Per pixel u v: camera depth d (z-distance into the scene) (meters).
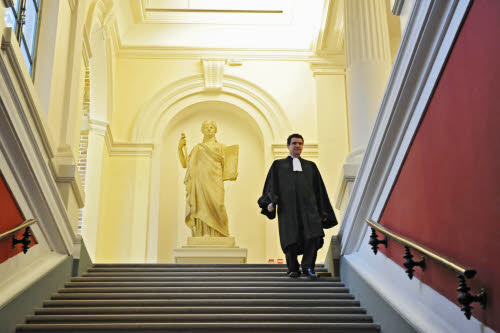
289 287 5.62
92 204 10.02
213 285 5.64
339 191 7.29
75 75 7.18
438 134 3.97
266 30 11.60
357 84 7.81
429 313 3.97
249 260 10.69
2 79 4.65
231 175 9.54
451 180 3.74
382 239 5.05
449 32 3.82
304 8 11.29
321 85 11.15
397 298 4.43
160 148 10.93
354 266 5.48
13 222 4.91
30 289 4.85
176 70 11.34
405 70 4.22
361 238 5.62
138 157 10.78
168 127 11.19
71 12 7.35
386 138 4.69
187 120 11.50
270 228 10.64
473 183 3.44
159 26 11.55
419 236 4.26
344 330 4.57
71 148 6.70
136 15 11.34
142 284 5.65
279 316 4.75
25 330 4.46
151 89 11.20
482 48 3.38
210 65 11.27
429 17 3.91
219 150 9.59
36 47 6.51
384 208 5.06
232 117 11.52
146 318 4.69
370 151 5.07
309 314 4.79
